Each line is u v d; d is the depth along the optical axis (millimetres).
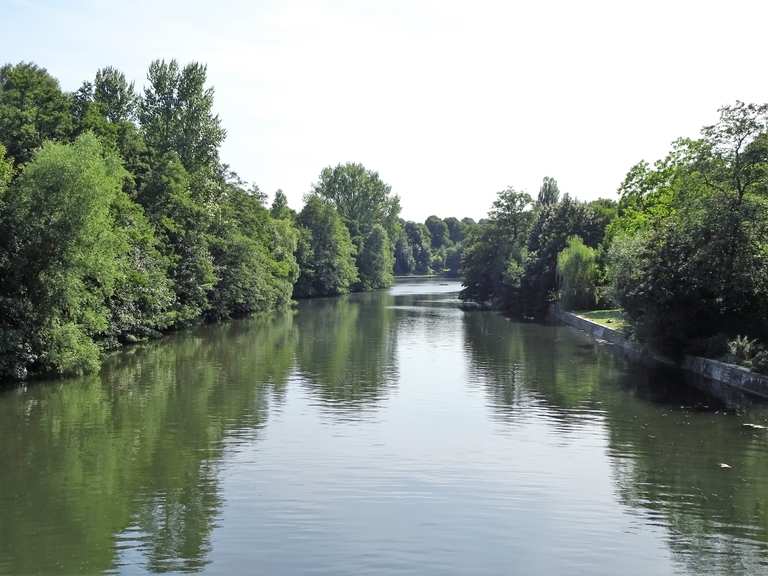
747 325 32312
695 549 12383
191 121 59312
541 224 78750
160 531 12938
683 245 32875
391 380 29438
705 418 22625
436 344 42688
